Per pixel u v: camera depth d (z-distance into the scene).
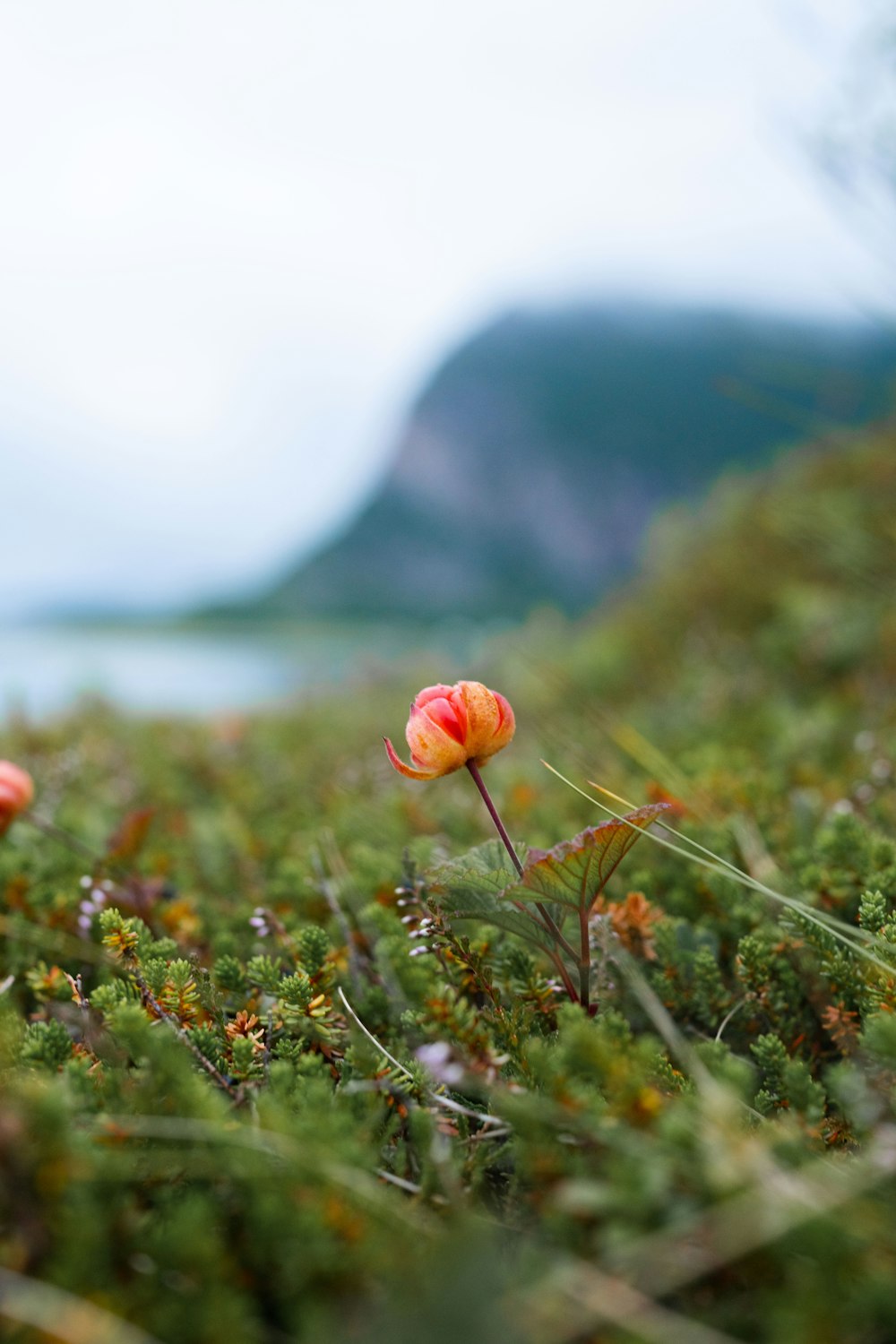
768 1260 0.16
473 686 0.23
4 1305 0.15
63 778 0.47
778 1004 0.23
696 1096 0.19
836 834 0.28
